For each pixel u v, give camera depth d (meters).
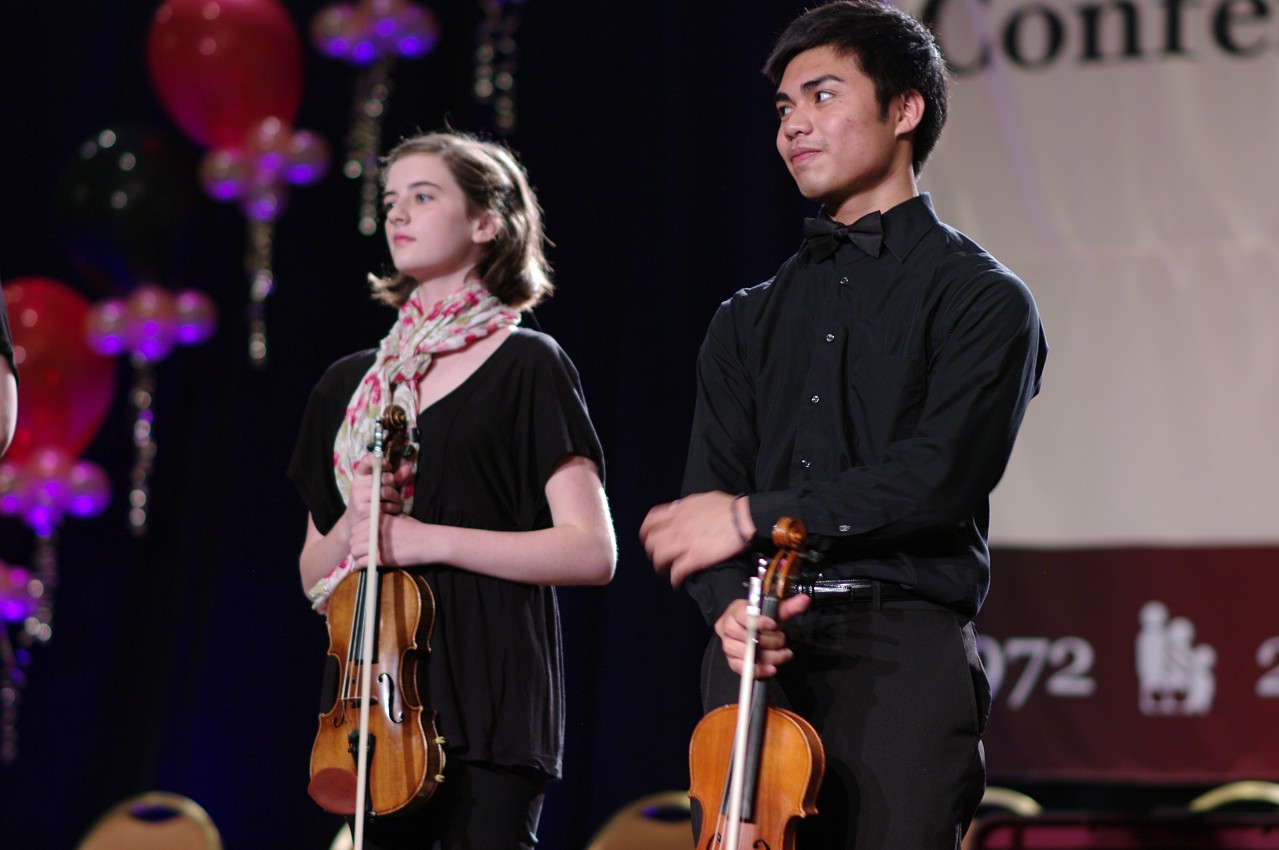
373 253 16.06
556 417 8.09
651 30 15.64
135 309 14.05
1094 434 13.77
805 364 7.06
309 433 8.51
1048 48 14.23
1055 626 13.58
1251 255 13.73
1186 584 13.45
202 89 13.95
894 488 6.42
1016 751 13.53
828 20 7.21
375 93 15.52
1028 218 14.13
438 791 7.51
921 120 7.32
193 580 15.89
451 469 7.91
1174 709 13.35
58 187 14.41
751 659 6.15
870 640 6.59
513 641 7.74
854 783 6.45
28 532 16.17
